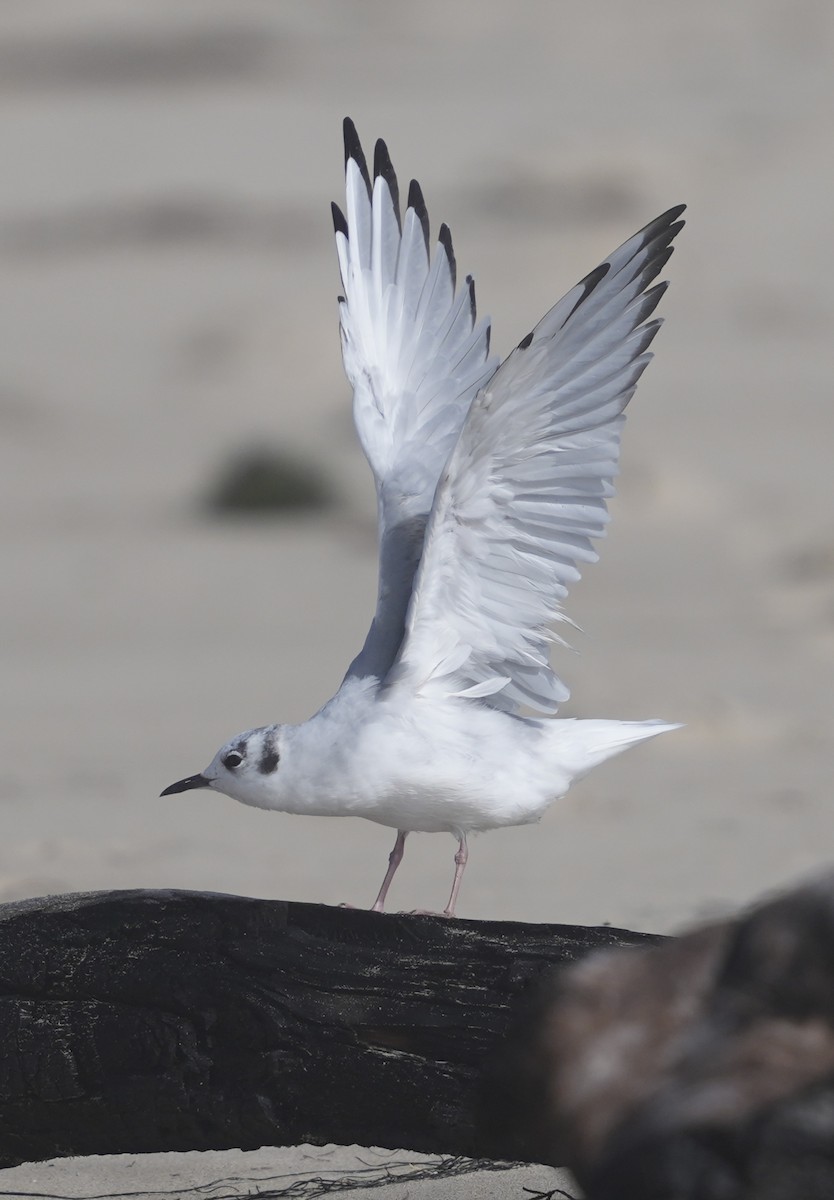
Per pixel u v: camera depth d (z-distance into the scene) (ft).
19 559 90.27
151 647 69.56
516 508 26.32
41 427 130.82
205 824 43.45
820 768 48.29
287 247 188.44
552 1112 12.85
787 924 12.71
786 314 156.35
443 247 29.99
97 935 21.33
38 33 295.28
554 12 290.76
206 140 234.99
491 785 25.95
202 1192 23.40
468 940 20.86
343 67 273.95
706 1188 11.75
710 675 60.85
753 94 226.79
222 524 99.14
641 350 25.91
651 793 46.09
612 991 13.12
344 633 71.51
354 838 42.45
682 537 89.56
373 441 29.40
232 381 144.66
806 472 103.60
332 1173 24.08
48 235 198.29
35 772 49.57
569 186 184.75
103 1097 21.21
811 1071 12.14
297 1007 20.85
